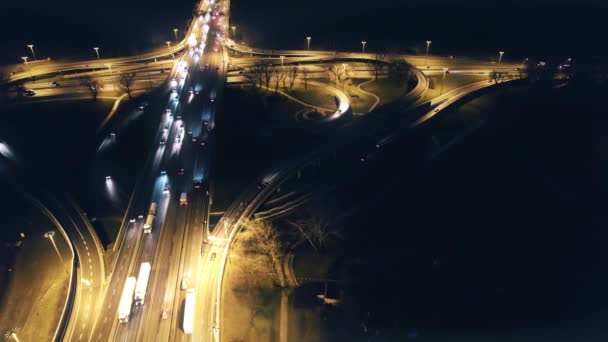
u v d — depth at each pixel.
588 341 115.44
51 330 117.25
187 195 168.00
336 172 183.62
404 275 137.12
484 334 118.56
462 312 125.06
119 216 158.88
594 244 145.88
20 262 139.25
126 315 116.56
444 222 157.50
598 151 189.00
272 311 123.81
